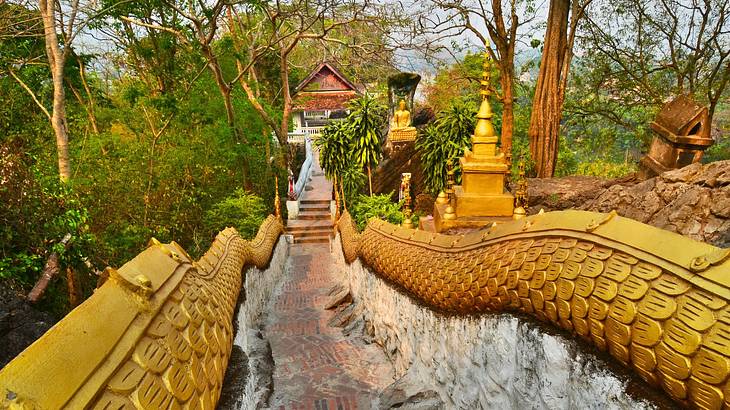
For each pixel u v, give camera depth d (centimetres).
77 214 613
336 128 1673
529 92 1923
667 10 1524
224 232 594
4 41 972
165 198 1104
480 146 592
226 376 264
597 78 1694
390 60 1927
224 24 2042
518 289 258
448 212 583
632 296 179
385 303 561
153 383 155
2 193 548
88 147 984
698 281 160
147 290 182
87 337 136
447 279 359
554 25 1062
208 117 1492
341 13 1705
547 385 233
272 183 2086
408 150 1858
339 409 436
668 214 423
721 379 141
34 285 585
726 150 1712
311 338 654
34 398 107
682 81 1552
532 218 276
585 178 902
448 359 372
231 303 385
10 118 895
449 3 1363
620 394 182
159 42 1556
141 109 1266
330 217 1953
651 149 636
